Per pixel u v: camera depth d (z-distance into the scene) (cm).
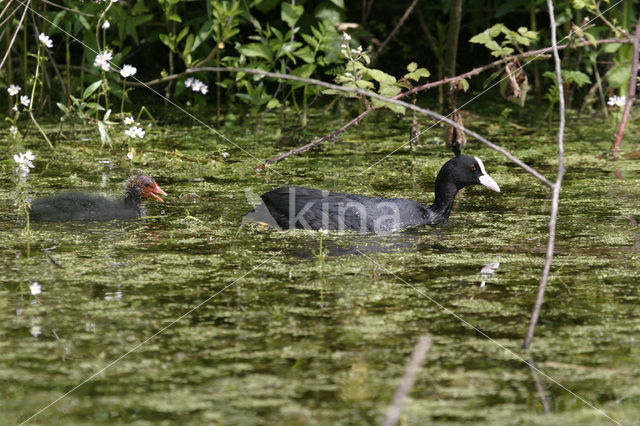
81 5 1727
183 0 1869
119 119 1872
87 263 985
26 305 848
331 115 2011
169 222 1176
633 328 796
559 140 812
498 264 991
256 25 1791
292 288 906
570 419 630
